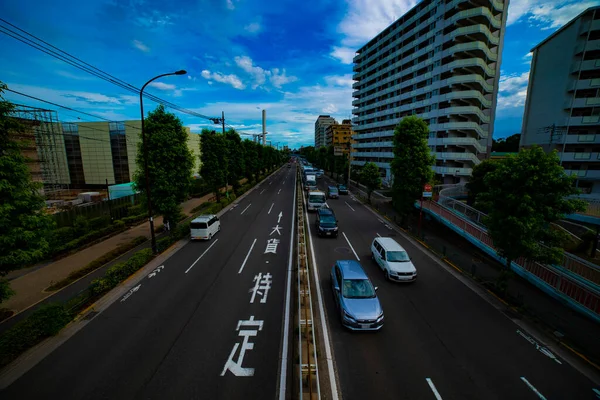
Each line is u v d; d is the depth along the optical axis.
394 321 10.09
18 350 8.07
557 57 36.31
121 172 46.50
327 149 91.56
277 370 7.61
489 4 40.12
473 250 18.38
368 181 32.72
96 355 8.13
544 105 38.06
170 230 19.72
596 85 33.12
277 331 9.29
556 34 36.56
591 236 17.36
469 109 39.72
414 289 12.64
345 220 25.58
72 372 7.46
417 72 48.72
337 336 9.12
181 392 6.85
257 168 53.31
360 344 8.74
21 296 11.87
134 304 10.98
